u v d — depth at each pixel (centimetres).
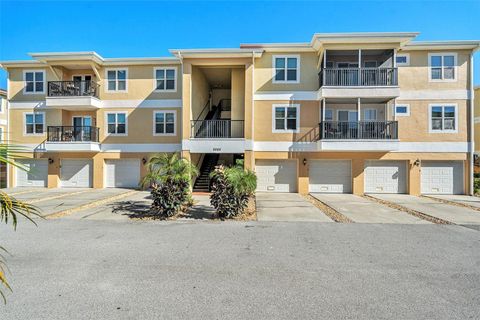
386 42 1352
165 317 334
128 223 811
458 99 1460
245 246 600
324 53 1394
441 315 341
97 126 1647
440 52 1464
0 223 798
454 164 1486
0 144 255
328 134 1413
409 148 1474
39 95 1672
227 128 1495
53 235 678
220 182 891
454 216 930
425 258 531
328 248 589
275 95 1502
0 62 1641
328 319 332
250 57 1458
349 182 1513
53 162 1670
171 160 927
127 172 1667
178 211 930
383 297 383
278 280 434
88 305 359
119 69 1644
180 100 1620
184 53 1428
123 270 470
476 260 521
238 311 348
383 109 1512
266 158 1509
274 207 1083
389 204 1170
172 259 521
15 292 391
